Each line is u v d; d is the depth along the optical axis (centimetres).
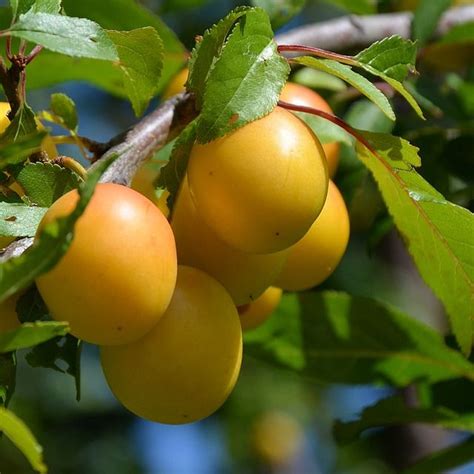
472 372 55
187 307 43
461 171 57
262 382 111
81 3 58
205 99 43
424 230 47
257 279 45
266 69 43
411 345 55
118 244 41
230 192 43
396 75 45
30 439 40
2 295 39
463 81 60
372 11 65
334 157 51
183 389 43
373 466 110
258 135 43
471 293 48
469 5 65
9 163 43
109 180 45
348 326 56
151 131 47
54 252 39
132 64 46
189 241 44
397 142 45
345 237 47
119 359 43
